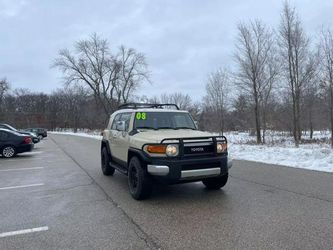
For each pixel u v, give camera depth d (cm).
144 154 653
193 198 681
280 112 2884
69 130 10000
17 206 659
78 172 1095
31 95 10631
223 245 432
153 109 833
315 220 521
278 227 493
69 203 672
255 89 2758
